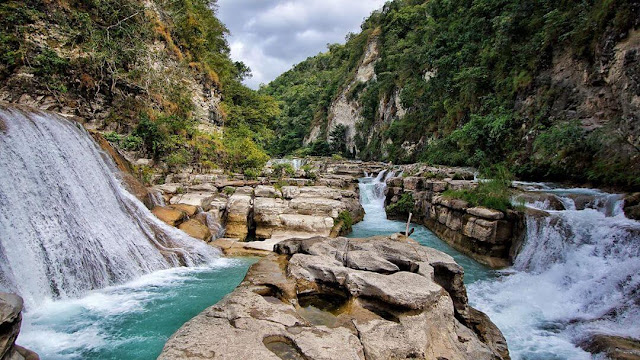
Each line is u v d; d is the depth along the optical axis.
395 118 35.72
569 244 8.18
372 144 39.62
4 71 10.54
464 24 26.86
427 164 21.92
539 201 10.37
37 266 5.86
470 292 7.75
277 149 58.03
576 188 12.34
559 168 13.54
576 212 9.27
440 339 3.95
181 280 7.14
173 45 18.62
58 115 8.76
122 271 7.03
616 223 7.93
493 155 18.02
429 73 30.67
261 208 11.55
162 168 13.54
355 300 4.57
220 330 3.53
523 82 17.84
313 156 46.44
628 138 11.62
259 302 4.25
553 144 13.84
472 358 3.86
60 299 5.93
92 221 7.41
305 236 10.95
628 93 12.01
